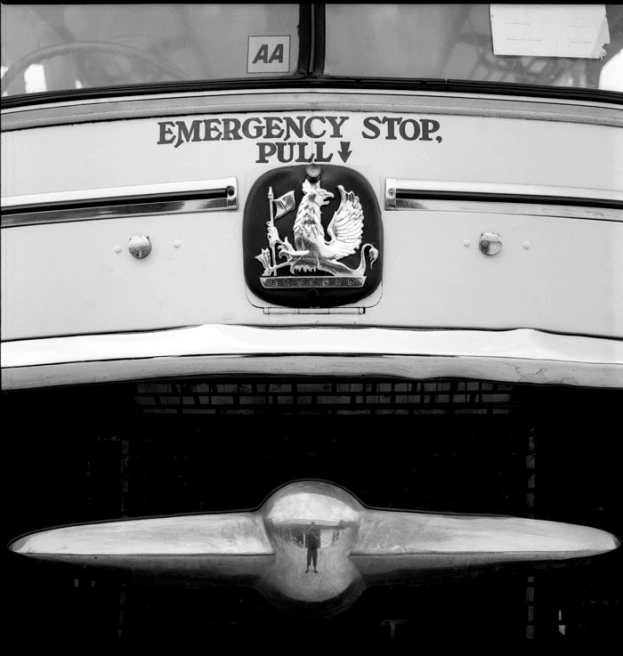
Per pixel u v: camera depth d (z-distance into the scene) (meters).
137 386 2.52
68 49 2.91
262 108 2.55
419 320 2.45
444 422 2.57
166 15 2.85
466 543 2.34
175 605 2.64
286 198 2.42
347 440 2.56
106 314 2.52
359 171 2.50
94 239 2.55
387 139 2.54
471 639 2.67
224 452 2.58
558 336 2.53
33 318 2.57
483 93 2.62
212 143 2.54
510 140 2.60
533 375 2.42
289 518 2.26
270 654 2.58
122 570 2.35
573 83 2.89
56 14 2.94
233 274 2.46
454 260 2.50
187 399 2.53
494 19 2.88
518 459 2.59
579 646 2.62
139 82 2.83
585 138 2.66
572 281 2.57
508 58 2.85
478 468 2.59
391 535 2.32
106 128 2.61
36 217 2.60
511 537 2.37
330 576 2.27
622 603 2.58
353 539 2.29
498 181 2.57
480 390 2.53
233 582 2.34
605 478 2.61
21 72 2.96
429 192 2.51
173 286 2.48
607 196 2.63
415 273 2.47
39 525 2.58
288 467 2.57
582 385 2.45
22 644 2.56
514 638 2.66
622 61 2.96
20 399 2.53
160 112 2.58
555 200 2.59
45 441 2.59
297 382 2.44
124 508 2.60
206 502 2.59
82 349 2.47
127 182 2.57
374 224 2.44
